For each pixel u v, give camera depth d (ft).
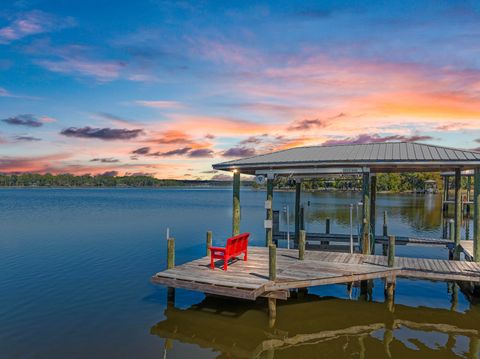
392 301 36.96
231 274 34.83
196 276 34.04
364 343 30.07
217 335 30.96
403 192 342.23
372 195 57.98
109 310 35.47
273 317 33.22
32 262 53.93
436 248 68.18
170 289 37.06
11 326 31.42
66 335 29.94
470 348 29.14
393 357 27.73
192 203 220.23
